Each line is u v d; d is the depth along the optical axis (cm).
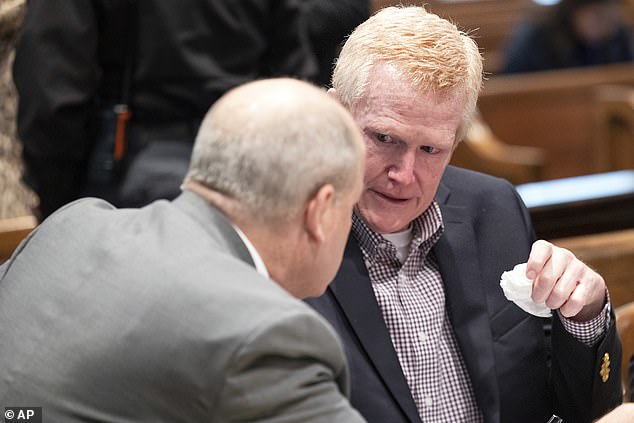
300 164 434
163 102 807
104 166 805
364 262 591
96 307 441
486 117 1797
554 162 1827
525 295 562
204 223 447
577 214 978
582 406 604
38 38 778
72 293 453
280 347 407
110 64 808
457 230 619
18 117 802
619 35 1938
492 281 618
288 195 436
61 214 506
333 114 444
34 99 782
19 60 789
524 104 1809
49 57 779
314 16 893
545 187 1018
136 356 421
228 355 403
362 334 574
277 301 417
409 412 567
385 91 551
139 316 426
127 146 809
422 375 586
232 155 439
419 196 573
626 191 993
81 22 779
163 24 793
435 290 603
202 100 809
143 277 436
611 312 596
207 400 407
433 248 611
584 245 952
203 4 798
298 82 457
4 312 473
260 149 434
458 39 566
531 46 1931
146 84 805
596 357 595
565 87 1817
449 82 551
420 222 600
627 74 1844
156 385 416
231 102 448
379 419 568
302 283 462
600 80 1831
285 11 839
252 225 443
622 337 676
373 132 558
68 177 816
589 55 1933
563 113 1820
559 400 613
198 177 453
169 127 812
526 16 2048
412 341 588
